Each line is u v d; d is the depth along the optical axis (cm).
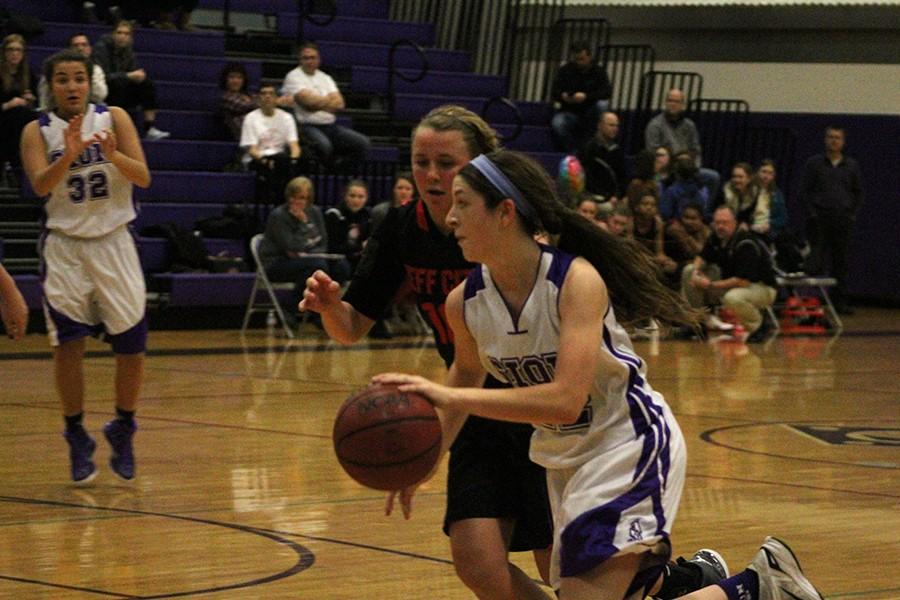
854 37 2769
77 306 967
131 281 971
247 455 1119
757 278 2173
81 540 828
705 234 2223
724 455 1166
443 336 643
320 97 2353
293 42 2658
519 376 552
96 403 1369
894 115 2722
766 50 2878
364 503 946
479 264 582
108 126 968
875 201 2764
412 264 632
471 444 586
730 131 2859
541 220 541
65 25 2336
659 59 3011
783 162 2769
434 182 596
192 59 2434
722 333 2264
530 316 537
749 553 822
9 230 2042
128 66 2248
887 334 2317
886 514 942
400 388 507
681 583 654
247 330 2128
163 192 2216
